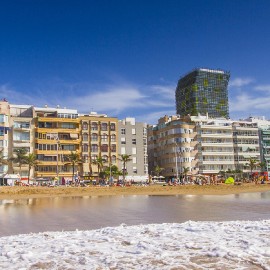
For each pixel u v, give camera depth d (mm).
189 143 147250
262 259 9594
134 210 34531
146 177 132625
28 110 127188
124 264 9531
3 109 116125
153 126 167375
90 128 129125
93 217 28297
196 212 31219
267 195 62812
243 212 30469
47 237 14922
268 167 159500
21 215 30516
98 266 9430
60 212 33156
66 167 123000
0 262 10242
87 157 127438
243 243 11859
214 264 9250
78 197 63406
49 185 100812
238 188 90875
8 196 67750
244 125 160375
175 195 67438
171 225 17859
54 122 124000
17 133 118750
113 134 131375
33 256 10750
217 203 42562
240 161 153250
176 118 165250
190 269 8883
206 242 12273
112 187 90438
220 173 147125
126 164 136250
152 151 161250
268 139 162000
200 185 97938
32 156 111688
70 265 9617
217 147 151375
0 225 23594
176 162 144000
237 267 8953
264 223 17672
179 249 11250
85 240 13625
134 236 14133
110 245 12336
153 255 10484
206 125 150875
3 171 112062
